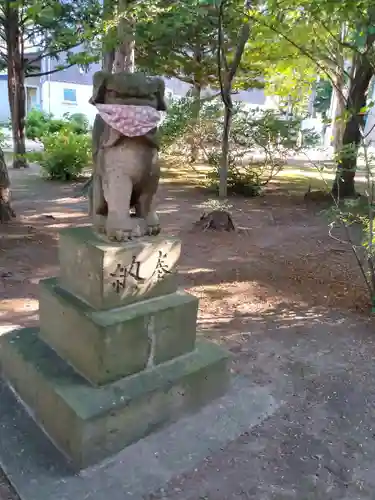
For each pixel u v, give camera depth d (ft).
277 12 19.42
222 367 10.03
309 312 15.03
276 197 35.32
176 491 7.66
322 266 19.70
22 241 21.18
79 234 9.27
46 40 41.60
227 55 36.52
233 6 21.08
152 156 9.00
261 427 9.32
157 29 28.76
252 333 13.41
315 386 10.85
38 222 24.94
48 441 8.58
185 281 17.40
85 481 7.73
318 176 46.09
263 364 11.71
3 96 77.71
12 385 10.05
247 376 11.12
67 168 38.91
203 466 8.23
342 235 24.82
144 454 8.40
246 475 8.09
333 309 15.30
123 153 8.73
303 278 18.19
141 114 8.48
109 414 8.11
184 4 24.73
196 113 38.17
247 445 8.80
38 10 21.29
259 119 39.14
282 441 8.96
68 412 8.06
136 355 8.92
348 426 9.50
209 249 21.67
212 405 9.87
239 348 12.48
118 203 8.82
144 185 9.16
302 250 22.08
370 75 27.86
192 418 9.42
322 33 21.08
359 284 17.53
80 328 8.73
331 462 8.49
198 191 36.68
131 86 8.43
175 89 65.00
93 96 8.65
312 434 9.20
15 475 7.79
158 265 9.34
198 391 9.62
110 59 30.22
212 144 41.39
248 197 35.14
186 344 9.82
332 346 12.80
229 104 29.94
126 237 8.82
